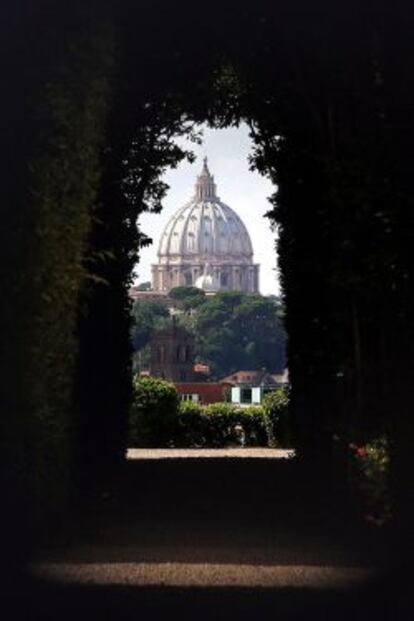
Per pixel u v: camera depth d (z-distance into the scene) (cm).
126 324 5844
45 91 2902
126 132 5506
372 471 3416
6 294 2723
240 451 9275
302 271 5119
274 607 2295
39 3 2884
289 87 4438
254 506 4431
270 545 3284
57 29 2959
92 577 2670
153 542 3338
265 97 5125
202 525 3784
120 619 2162
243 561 2958
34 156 2873
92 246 4903
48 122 2938
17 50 2812
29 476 2917
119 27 4488
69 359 3338
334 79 3703
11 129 2773
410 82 2842
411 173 2858
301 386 5344
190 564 2894
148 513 4166
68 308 3303
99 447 4966
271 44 4653
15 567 2750
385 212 2908
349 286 3466
